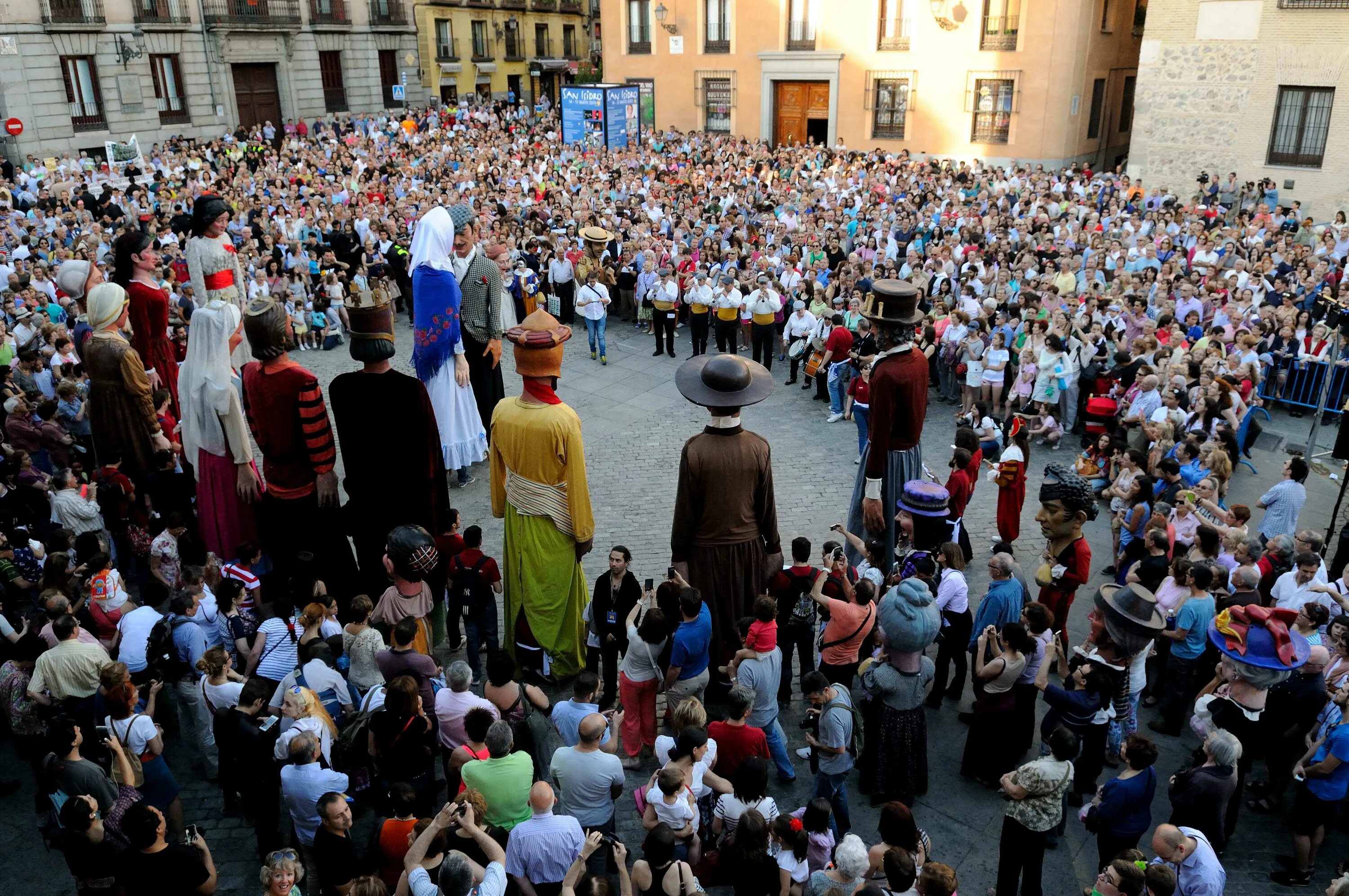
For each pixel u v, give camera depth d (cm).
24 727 685
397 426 817
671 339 1758
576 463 780
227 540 880
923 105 3316
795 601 790
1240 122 2622
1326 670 695
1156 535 787
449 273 1109
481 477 1251
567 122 3497
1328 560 1030
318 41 4288
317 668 672
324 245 2098
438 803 680
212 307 841
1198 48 2636
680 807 562
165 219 2255
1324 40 2448
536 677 834
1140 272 1655
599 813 597
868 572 809
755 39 3609
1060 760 575
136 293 990
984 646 700
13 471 984
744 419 1470
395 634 666
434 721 645
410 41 4731
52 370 1256
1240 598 716
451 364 1154
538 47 5575
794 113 3681
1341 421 1044
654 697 729
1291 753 666
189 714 731
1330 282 1596
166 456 948
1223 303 1552
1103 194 2503
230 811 687
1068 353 1381
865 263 1694
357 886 473
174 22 3697
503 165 3033
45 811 697
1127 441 1220
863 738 686
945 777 727
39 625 777
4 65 3200
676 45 3791
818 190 2569
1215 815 579
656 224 2309
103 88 3506
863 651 777
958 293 1803
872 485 827
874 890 483
